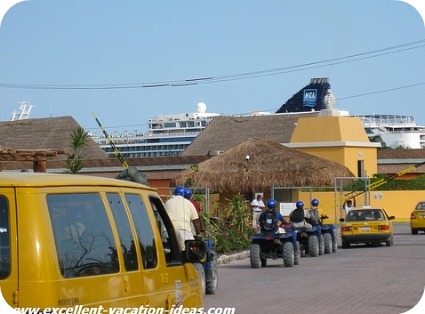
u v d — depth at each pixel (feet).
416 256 118.11
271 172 168.76
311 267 104.06
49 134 265.75
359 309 63.52
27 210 25.81
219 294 75.92
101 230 28.99
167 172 245.86
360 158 247.91
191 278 37.29
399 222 242.99
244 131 332.60
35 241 25.63
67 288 26.30
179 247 36.76
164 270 33.65
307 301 69.21
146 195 34.04
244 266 109.70
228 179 168.76
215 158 175.11
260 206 153.48
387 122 611.47
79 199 28.09
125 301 29.58
